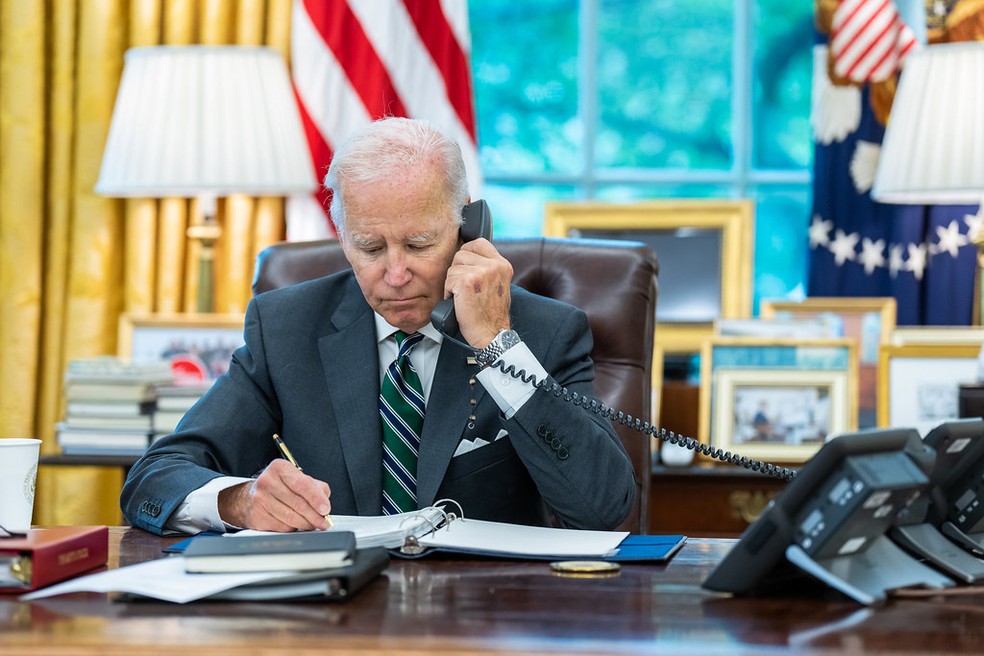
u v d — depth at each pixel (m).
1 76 3.77
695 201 3.76
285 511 1.57
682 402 3.53
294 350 2.01
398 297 1.83
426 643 1.02
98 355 3.77
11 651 1.00
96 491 3.29
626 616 1.14
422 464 1.87
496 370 1.76
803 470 1.22
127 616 1.13
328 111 3.74
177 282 3.77
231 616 1.13
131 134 3.31
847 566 1.24
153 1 3.73
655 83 4.40
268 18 3.79
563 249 2.36
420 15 3.84
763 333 3.53
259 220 3.78
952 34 3.79
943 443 1.32
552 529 1.67
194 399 3.06
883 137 3.89
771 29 4.36
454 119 3.84
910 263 3.87
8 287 3.76
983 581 1.30
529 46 4.43
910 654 0.99
